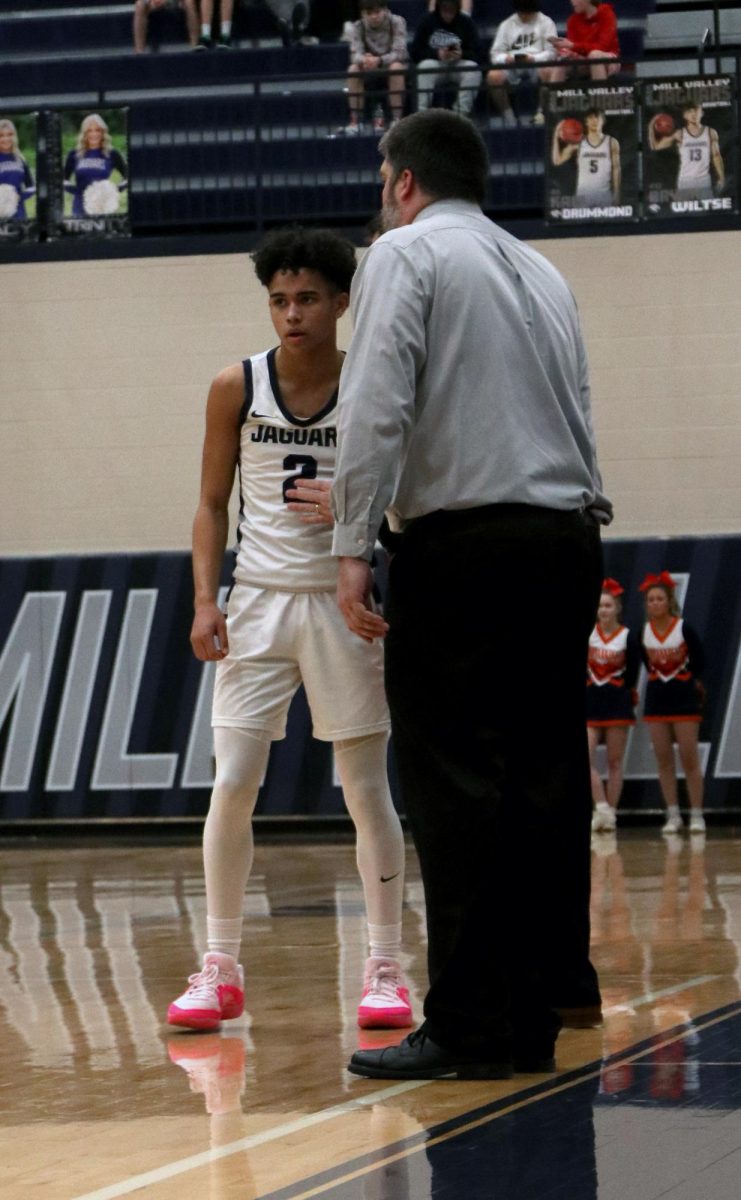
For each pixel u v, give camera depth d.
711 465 15.26
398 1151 3.45
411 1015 5.12
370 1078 4.29
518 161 16.56
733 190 15.30
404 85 17.00
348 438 4.02
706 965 6.30
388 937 5.15
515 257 4.33
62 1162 3.52
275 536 5.17
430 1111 3.82
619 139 15.43
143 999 5.88
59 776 15.21
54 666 15.23
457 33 17.12
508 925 4.21
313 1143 3.57
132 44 18.92
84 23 18.95
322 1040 4.91
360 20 17.48
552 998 4.88
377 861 5.12
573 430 4.34
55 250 15.88
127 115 16.00
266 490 5.22
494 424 4.12
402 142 4.39
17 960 7.12
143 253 15.80
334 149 16.84
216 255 15.73
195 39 18.48
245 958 6.91
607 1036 4.74
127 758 15.13
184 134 16.89
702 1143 3.38
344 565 4.06
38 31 19.00
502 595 4.10
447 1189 3.12
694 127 15.34
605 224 15.45
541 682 4.20
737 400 15.24
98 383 15.82
